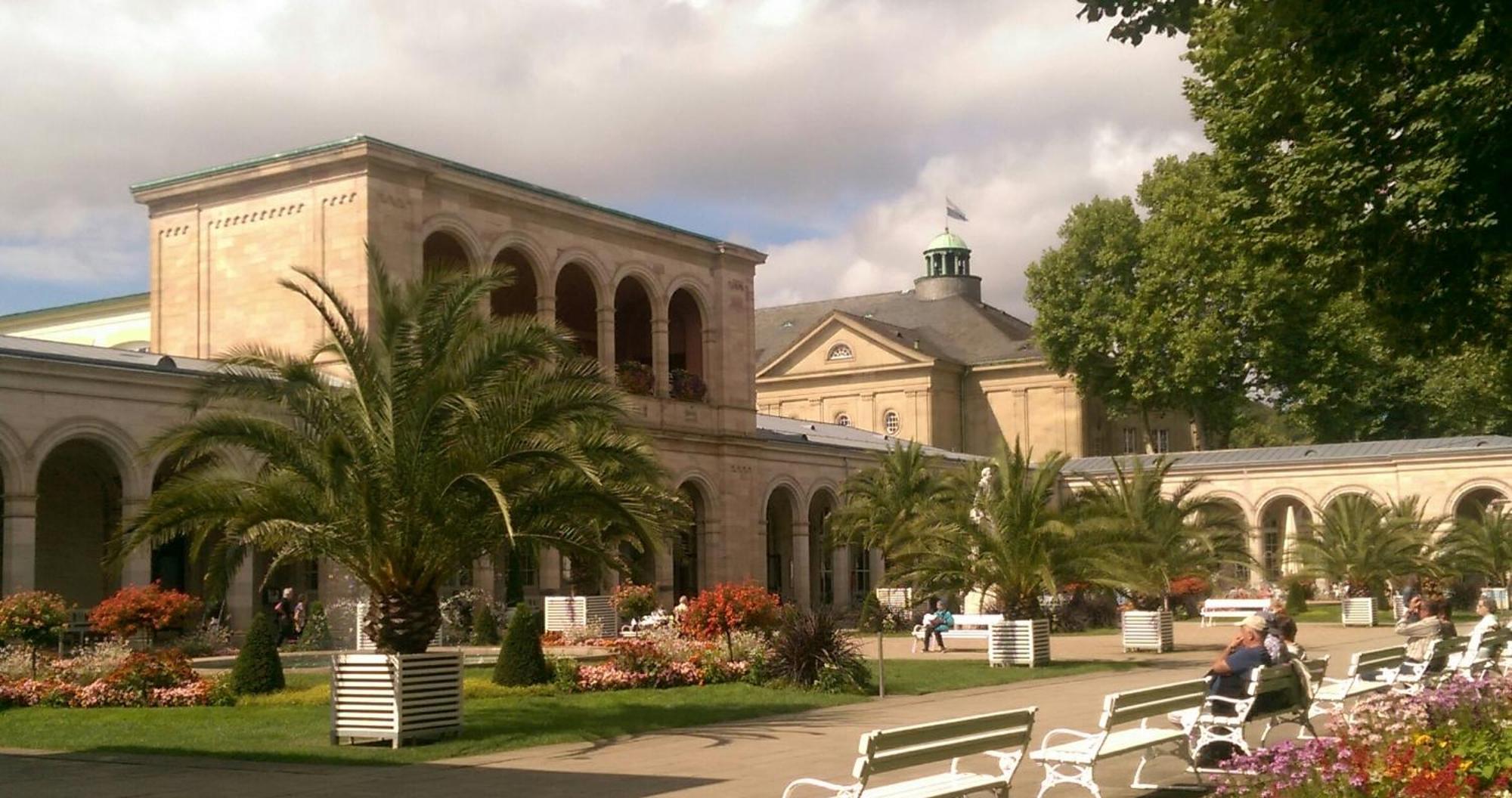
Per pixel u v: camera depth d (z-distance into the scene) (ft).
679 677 92.17
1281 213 79.05
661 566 172.55
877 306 352.69
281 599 135.33
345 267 144.05
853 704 82.17
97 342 207.41
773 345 351.46
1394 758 35.83
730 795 47.73
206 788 51.93
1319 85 70.13
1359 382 273.54
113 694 81.66
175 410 123.65
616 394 72.59
